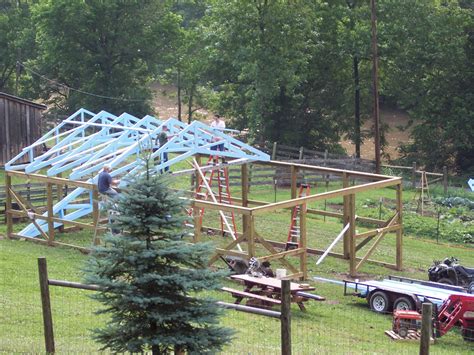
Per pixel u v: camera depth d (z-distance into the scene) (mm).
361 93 64625
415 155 65250
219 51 58656
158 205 11586
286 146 56344
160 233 11688
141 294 11555
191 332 11875
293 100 63188
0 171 42781
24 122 44094
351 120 64312
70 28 62562
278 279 22469
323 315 22156
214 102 66938
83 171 28562
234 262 25453
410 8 60719
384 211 40031
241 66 57375
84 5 61531
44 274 14336
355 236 27625
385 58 62156
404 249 33438
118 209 11664
